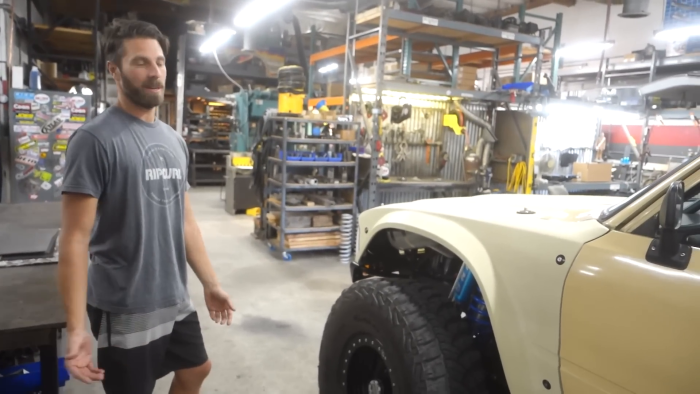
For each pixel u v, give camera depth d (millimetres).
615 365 1229
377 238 2537
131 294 1658
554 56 7449
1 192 5250
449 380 1833
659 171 7250
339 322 2295
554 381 1403
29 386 2307
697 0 8344
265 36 10875
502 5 10844
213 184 12070
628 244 1302
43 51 8320
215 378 2939
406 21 5105
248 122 9352
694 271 1118
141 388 1730
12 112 5094
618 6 9859
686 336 1081
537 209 2020
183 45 10453
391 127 6250
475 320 1996
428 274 2572
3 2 5699
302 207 5523
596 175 6922
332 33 11469
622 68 8680
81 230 1512
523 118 6250
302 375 3012
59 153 5344
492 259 1660
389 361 1958
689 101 6254
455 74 6195
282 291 4574
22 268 2045
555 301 1405
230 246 6203
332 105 6953
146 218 1676
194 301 4211
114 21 1693
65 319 1544
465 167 6285
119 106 1688
